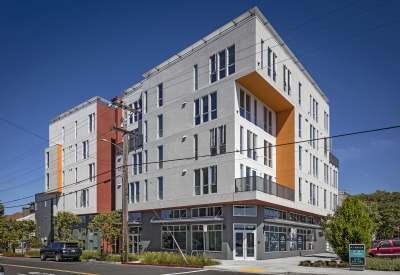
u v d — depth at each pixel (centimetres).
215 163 3084
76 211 4622
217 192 3034
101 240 4319
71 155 4878
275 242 3297
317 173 4272
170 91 3659
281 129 3709
